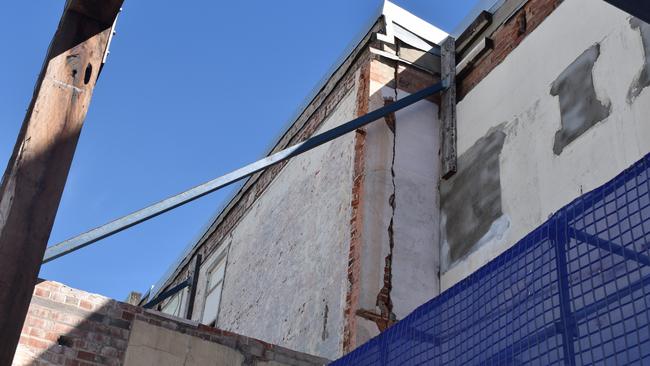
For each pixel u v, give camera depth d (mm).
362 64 9703
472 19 9719
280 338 9398
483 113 8836
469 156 8805
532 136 7836
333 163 9664
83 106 3994
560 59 7801
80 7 4168
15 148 3834
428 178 9062
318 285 8891
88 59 4109
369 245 8273
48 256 6684
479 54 9281
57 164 3785
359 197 8609
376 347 4500
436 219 8844
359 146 8992
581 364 3016
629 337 2840
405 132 9234
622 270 2959
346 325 7891
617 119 6734
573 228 3273
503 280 3621
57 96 3936
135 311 6145
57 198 3721
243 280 11594
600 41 7270
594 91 7145
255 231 11859
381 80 9406
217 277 13125
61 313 5844
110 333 5953
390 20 9742
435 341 4000
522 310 3430
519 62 8500
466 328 3793
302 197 10375
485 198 8234
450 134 9156
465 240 8305
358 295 7910
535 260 3445
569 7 7906
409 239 8523
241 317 11078
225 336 6418
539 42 8250
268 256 10883
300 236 9969
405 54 9719
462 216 8500
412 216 8695
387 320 7859
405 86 9508
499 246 7730
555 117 7578
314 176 10195
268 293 10359
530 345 3309
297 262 9766
